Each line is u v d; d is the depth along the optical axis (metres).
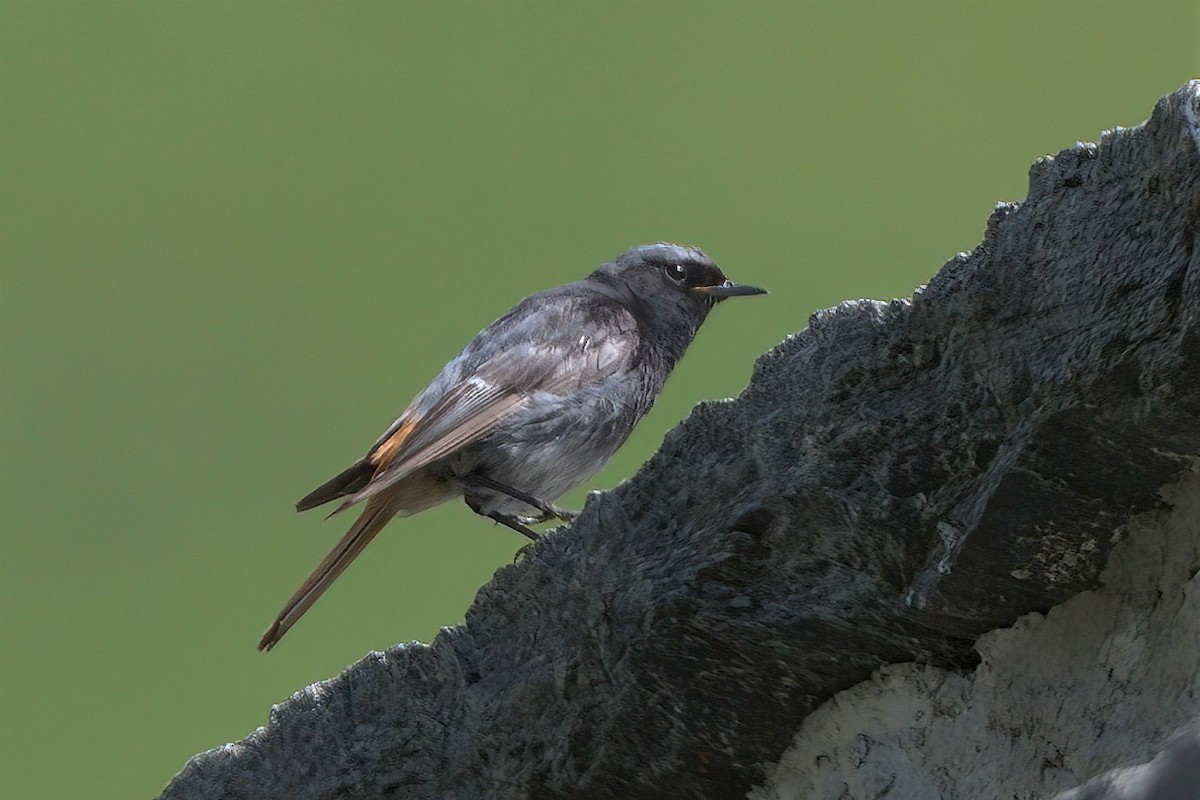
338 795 6.86
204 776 7.07
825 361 5.70
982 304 5.26
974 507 5.33
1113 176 5.03
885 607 5.67
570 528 6.43
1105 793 4.51
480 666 6.67
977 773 5.56
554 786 6.54
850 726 5.96
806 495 5.71
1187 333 4.65
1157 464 4.96
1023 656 5.46
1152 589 5.16
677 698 6.20
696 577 5.98
